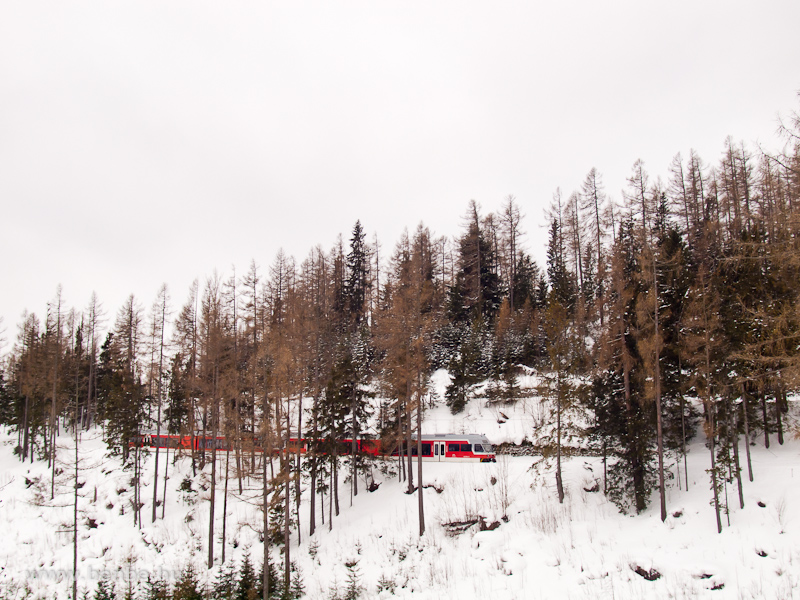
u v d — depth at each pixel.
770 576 15.95
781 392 22.47
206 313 31.38
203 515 31.70
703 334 20.62
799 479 20.95
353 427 32.66
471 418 38.00
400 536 25.75
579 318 31.45
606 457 26.62
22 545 30.30
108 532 31.33
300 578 23.77
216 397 28.52
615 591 17.28
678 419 24.84
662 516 20.95
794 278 14.12
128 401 35.50
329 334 37.84
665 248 25.88
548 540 21.77
